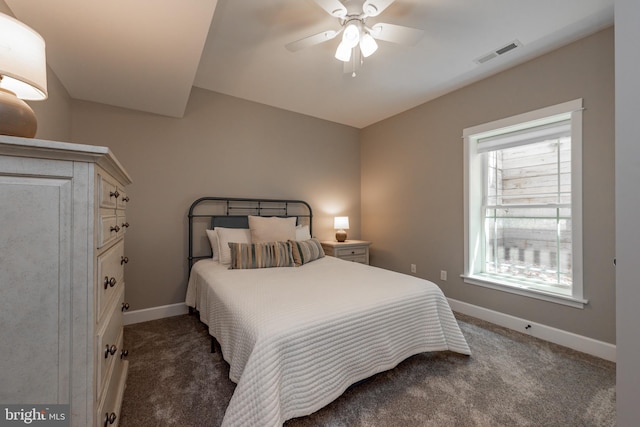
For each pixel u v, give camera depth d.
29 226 0.82
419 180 3.41
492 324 2.61
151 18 1.45
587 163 2.08
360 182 4.34
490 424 1.35
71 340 0.87
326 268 2.50
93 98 2.45
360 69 2.59
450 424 1.35
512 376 1.75
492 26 1.98
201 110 3.05
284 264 2.59
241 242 2.81
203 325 2.59
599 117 2.02
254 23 1.96
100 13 1.40
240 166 3.29
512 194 2.71
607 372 1.80
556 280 2.42
